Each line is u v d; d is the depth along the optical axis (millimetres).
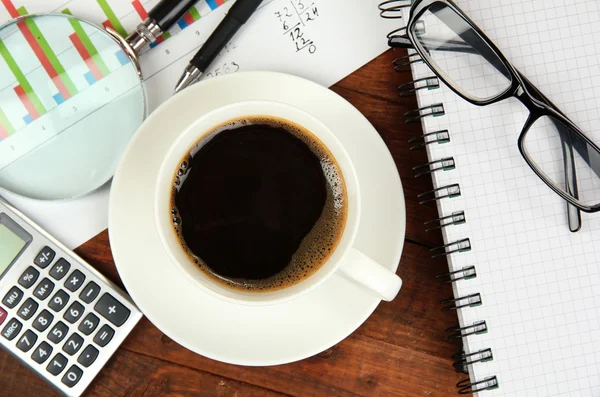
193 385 393
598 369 362
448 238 361
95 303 376
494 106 360
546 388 362
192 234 356
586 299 361
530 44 358
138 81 379
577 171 354
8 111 380
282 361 363
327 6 384
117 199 353
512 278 361
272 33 383
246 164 355
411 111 362
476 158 360
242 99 355
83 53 380
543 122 354
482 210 360
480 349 362
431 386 395
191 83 376
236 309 365
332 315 365
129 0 381
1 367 391
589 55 358
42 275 374
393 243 358
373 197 360
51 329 375
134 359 392
